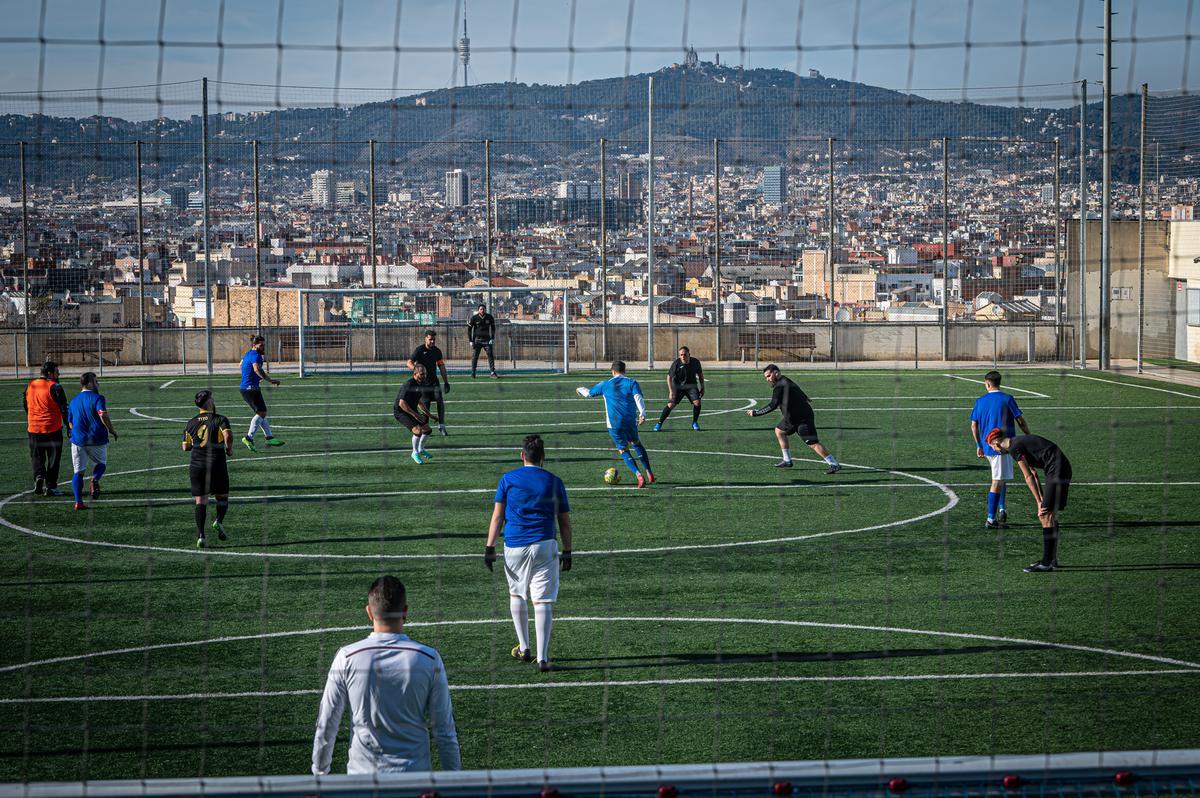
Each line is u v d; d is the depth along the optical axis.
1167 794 4.11
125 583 10.89
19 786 3.95
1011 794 4.11
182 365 31.52
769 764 4.13
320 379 29.41
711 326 33.59
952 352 33.53
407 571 11.34
